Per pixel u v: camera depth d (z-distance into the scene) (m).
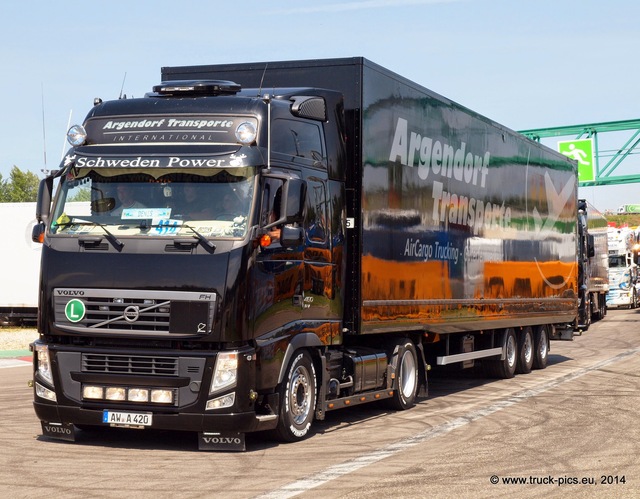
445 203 17.97
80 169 12.59
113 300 12.02
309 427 13.56
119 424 12.06
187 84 13.04
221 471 10.95
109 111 12.88
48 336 12.50
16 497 9.57
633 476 10.84
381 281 15.21
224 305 11.73
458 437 13.60
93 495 9.66
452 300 18.31
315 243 13.49
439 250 17.66
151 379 11.92
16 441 12.95
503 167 21.52
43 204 12.59
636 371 23.69
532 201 23.73
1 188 88.00
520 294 22.69
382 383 15.85
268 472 10.91
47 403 12.41
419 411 16.55
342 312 14.34
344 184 14.46
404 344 16.64
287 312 12.76
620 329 43.00
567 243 27.03
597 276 48.84
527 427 14.56
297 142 13.22
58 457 11.80
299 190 12.15
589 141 57.38
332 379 14.25
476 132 19.73
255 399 12.05
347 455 12.08
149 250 12.00
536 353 24.78
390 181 15.54
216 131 12.35
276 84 15.33
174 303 11.83
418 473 10.91
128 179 12.38
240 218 12.01
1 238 39.47
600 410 16.52
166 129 12.52
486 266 20.30
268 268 12.29
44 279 12.36
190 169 12.23
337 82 14.80
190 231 12.00
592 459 11.88
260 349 12.12
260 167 12.23
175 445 12.73
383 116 15.33
